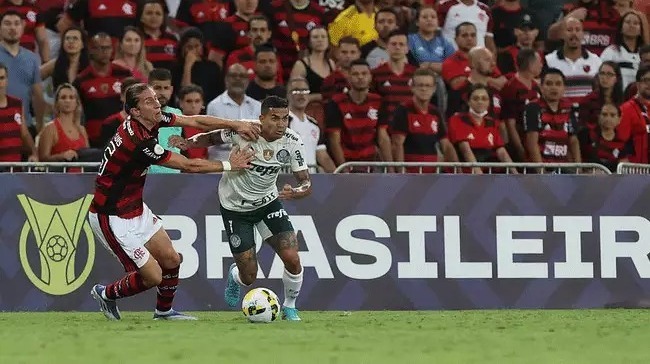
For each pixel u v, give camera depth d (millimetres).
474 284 42125
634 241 42750
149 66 50688
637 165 44875
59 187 40844
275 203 35656
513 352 25562
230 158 33812
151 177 41312
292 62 55250
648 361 23859
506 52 58281
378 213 41938
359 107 49500
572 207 42594
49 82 52000
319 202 41719
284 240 35469
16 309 40531
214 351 25297
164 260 34562
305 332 30562
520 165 43156
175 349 25703
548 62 56750
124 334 29672
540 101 51750
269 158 34844
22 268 40656
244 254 35594
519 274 42312
